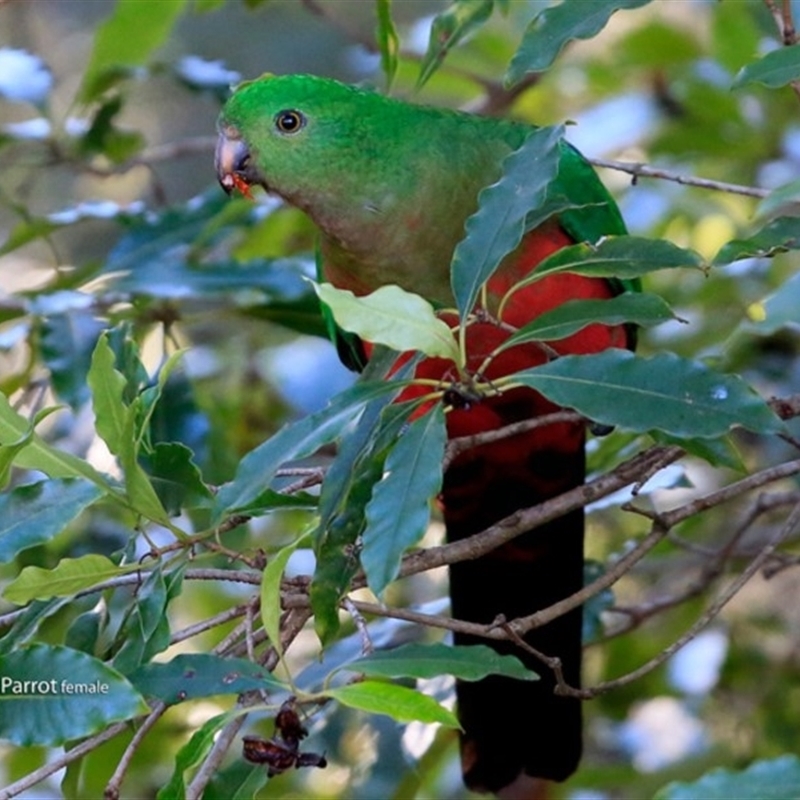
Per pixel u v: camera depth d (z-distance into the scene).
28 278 10.45
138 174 12.96
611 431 7.55
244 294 8.34
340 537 5.14
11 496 5.15
